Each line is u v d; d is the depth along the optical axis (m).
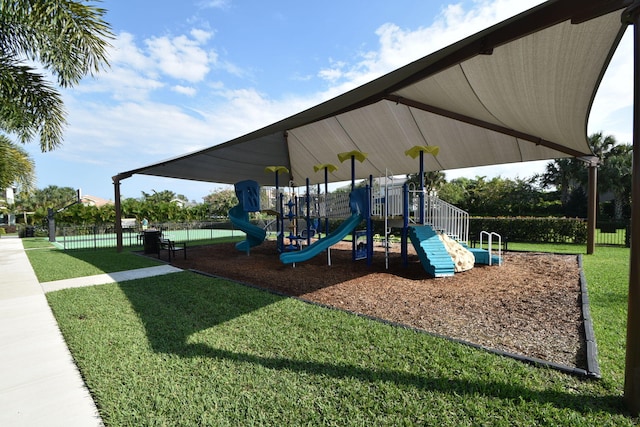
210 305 4.43
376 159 11.63
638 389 1.96
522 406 2.08
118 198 11.27
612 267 6.80
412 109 7.86
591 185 9.00
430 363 2.67
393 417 2.01
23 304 4.71
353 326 3.53
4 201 27.97
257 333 3.40
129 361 2.80
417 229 6.92
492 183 26.05
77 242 16.45
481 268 6.90
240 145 10.59
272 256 9.62
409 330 3.38
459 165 10.88
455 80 4.43
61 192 48.56
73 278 6.51
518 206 24.23
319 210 9.03
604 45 3.18
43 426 1.99
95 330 3.54
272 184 16.23
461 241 8.34
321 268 7.24
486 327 3.47
